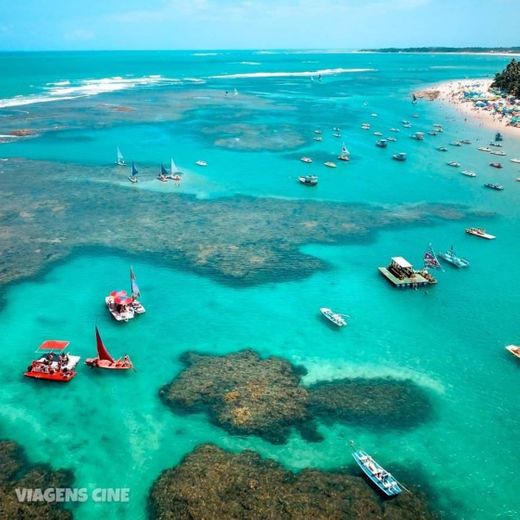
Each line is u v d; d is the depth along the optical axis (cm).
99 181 11862
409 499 4069
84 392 5288
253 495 3997
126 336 6206
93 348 5978
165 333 6288
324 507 3903
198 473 4200
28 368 5519
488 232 9638
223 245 8725
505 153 15075
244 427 4778
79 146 14925
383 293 7369
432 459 4538
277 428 4784
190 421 4859
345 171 13300
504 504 4131
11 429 4775
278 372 5597
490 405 5247
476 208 10862
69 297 7006
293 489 4072
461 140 16688
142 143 15500
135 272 7719
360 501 3984
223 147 15312
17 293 7056
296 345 6131
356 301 7138
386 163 14112
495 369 5816
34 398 5194
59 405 5100
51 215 9750
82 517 3900
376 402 5200
